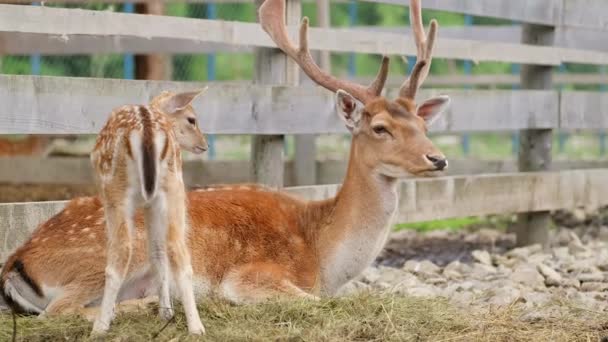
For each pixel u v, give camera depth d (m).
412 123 9.38
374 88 9.74
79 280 9.09
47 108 10.08
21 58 23.83
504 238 16.66
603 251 14.22
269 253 9.67
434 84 24.72
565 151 35.19
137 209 8.79
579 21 15.85
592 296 10.88
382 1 12.86
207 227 9.52
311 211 9.98
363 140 9.56
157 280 8.48
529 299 10.38
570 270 12.67
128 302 9.03
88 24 10.30
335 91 9.95
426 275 12.53
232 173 18.12
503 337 8.58
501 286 11.25
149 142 7.91
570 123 15.72
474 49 13.88
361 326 8.46
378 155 9.41
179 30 11.01
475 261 14.27
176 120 11.69
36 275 9.15
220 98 11.52
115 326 8.26
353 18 25.19
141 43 18.41
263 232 9.72
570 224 18.00
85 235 9.15
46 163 18.23
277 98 11.96
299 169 18.30
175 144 8.26
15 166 18.44
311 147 18.30
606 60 16.23
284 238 9.75
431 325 8.77
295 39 12.12
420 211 13.50
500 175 14.60
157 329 8.23
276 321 8.68
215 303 9.16
